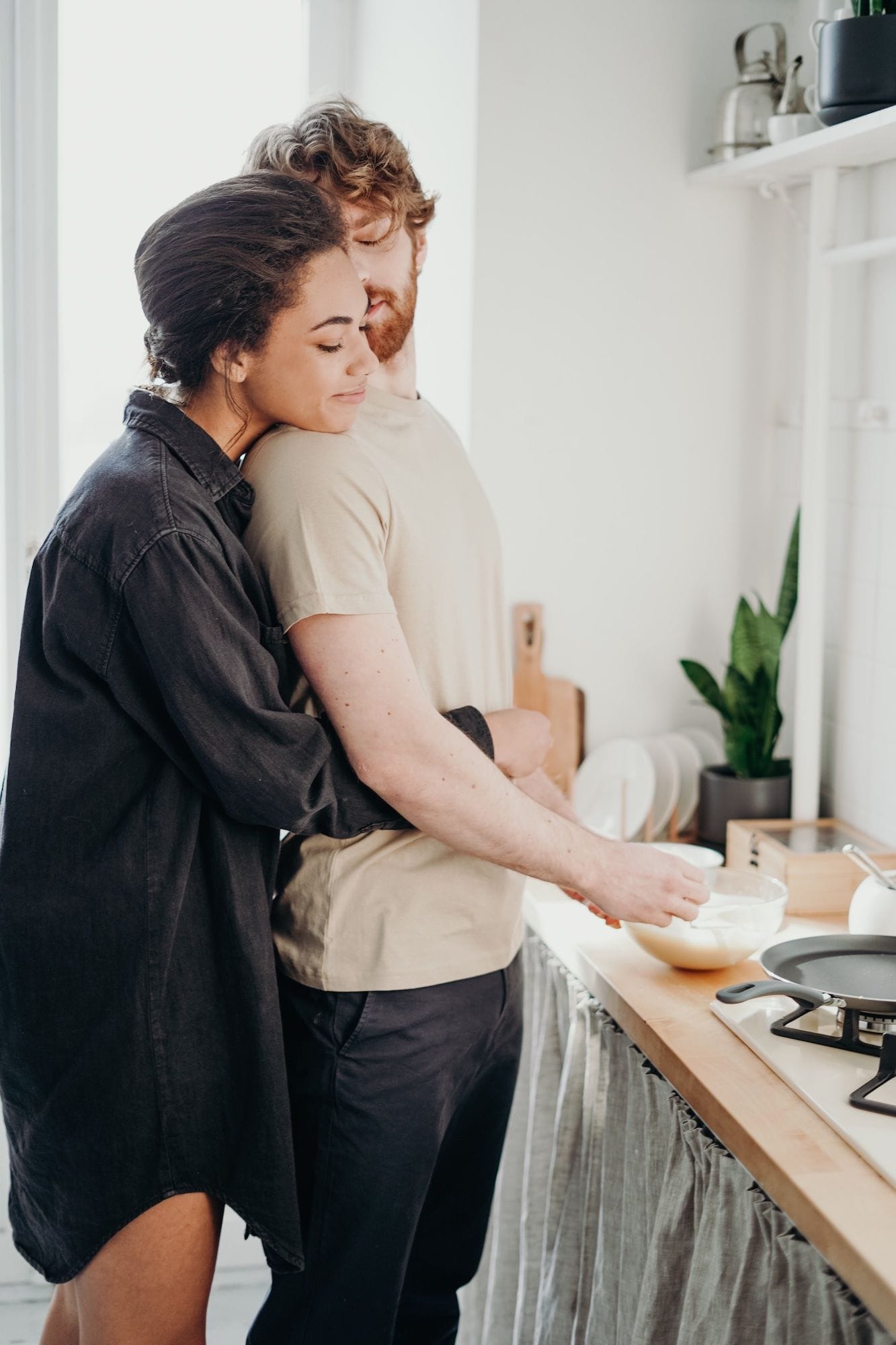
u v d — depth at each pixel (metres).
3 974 1.25
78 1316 1.40
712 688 2.09
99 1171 1.24
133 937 1.22
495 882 1.42
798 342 2.15
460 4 2.08
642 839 2.16
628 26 2.07
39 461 2.27
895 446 1.86
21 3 2.14
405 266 1.40
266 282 1.19
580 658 2.21
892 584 1.88
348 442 1.29
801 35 2.10
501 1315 1.87
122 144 2.25
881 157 1.81
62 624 1.20
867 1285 0.96
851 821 2.00
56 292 2.23
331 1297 1.40
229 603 1.21
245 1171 1.28
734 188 2.14
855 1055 1.28
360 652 1.23
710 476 2.22
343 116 1.36
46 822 1.22
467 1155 1.58
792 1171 1.08
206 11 2.27
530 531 2.16
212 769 1.20
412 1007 1.36
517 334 2.11
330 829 1.28
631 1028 1.42
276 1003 1.29
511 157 2.06
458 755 1.26
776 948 1.42
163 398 1.27
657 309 2.15
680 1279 1.33
